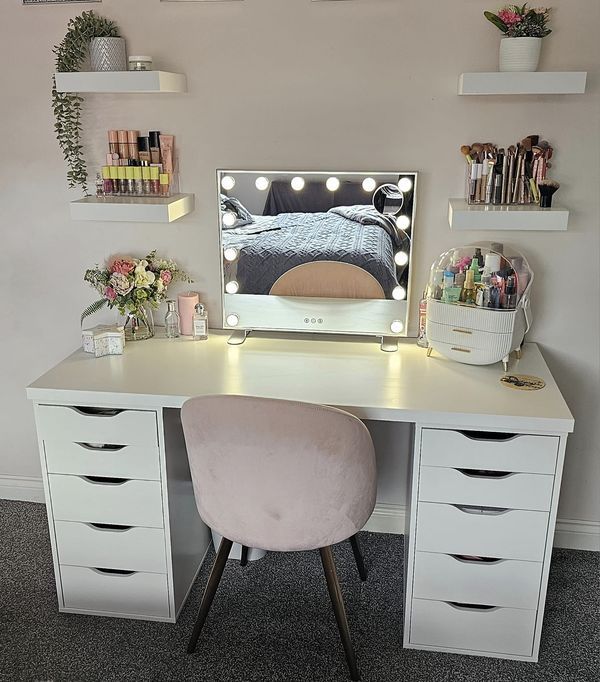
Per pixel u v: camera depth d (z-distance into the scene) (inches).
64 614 91.9
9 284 104.6
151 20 90.2
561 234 91.8
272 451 71.9
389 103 89.6
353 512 77.0
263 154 93.7
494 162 86.6
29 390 81.9
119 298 94.1
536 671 83.4
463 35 86.0
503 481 78.1
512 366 88.4
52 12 91.5
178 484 88.3
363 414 77.2
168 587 89.0
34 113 95.8
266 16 88.4
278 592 95.8
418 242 94.5
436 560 82.5
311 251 94.5
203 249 98.8
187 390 81.1
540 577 81.2
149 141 93.8
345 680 81.9
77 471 85.3
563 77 78.8
